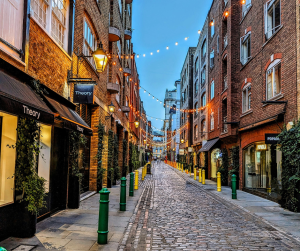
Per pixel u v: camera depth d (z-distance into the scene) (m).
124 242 5.46
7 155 5.56
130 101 32.22
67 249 4.86
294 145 8.91
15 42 5.52
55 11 7.89
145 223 7.22
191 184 18.23
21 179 5.50
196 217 8.05
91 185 12.43
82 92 8.29
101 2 13.50
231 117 16.14
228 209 9.37
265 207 9.73
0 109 3.94
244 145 14.88
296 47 9.48
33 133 5.65
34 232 5.60
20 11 5.71
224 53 18.02
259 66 13.05
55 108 6.30
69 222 6.74
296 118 9.44
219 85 19.59
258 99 13.10
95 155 12.58
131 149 29.42
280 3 10.91
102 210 5.30
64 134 8.41
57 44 7.55
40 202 5.67
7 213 5.41
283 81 10.49
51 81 7.28
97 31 12.55
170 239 5.83
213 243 5.60
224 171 17.95
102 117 13.80
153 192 13.57
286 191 9.44
